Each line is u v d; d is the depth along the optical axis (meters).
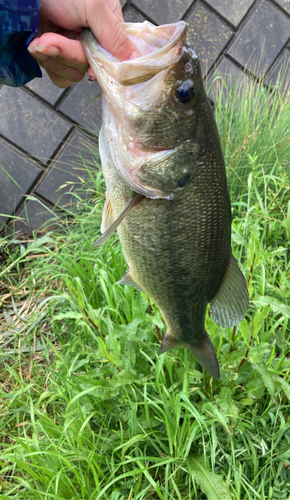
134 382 0.56
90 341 0.68
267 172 0.86
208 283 0.44
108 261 0.74
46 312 0.77
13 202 0.96
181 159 0.37
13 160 0.96
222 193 0.40
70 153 0.97
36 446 0.51
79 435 0.50
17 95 0.95
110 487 0.53
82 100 0.97
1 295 0.84
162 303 0.45
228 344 0.58
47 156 0.97
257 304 0.58
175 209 0.39
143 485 0.53
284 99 0.95
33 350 0.74
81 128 0.98
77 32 0.36
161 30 0.35
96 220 0.85
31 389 0.65
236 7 1.02
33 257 0.88
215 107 0.95
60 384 0.62
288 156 0.89
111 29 0.33
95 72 0.35
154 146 0.36
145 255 0.41
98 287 0.73
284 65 1.05
